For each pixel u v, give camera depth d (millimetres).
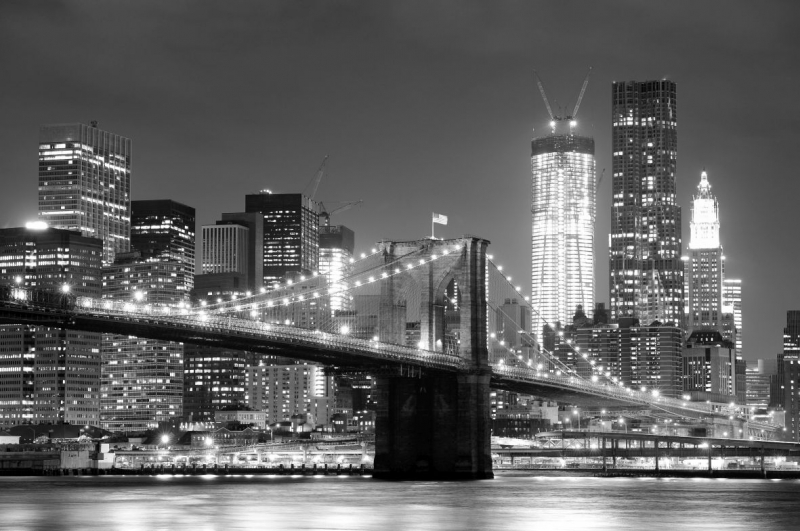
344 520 180250
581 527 172875
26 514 189250
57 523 175125
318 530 167250
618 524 177125
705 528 172875
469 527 171375
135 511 194750
